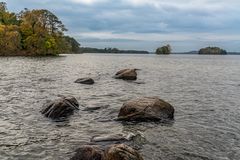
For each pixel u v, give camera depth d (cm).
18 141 1661
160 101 2189
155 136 1777
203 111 2478
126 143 1616
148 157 1462
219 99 3061
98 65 8288
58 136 1756
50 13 14450
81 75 5047
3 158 1425
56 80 4206
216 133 1864
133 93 3319
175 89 3728
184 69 7594
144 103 2148
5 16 15450
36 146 1591
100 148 1448
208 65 10000
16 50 13425
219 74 6181
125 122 2062
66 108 2228
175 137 1770
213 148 1606
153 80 4662
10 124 1973
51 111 2180
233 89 3841
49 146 1594
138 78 4891
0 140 1670
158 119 2111
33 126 1942
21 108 2412
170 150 1562
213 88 3906
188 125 2031
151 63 10494
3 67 6278
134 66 8288
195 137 1780
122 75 4659
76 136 1761
